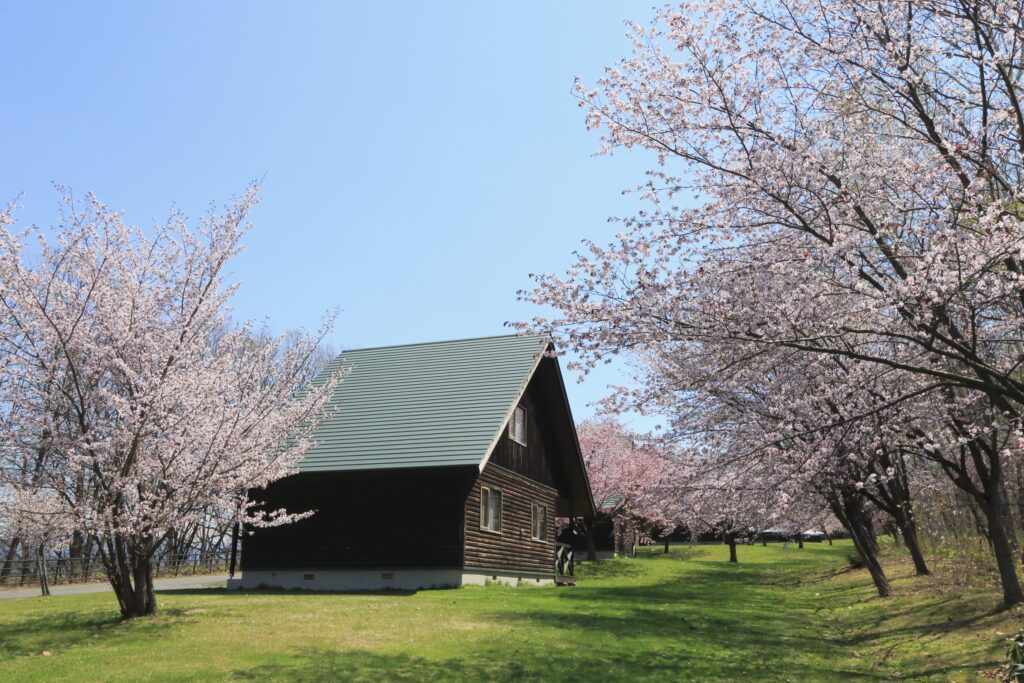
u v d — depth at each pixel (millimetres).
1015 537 14312
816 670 9383
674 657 9867
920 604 14281
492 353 23406
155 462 11180
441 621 11844
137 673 7965
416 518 18438
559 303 9188
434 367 23062
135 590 11734
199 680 7672
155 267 12086
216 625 10961
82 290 11391
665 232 9500
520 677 8273
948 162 8648
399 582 18141
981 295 7926
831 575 25406
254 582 19203
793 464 9430
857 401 9195
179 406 11617
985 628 10664
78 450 10711
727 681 8516
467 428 18984
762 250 9320
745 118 9227
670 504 12266
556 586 21703
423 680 7988
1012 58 8359
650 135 9664
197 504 11961
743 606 17234
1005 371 8938
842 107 9625
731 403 10508
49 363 11008
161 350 11594
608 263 9109
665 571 30156
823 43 9203
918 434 10609
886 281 8703
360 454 18703
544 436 24891
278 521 13562
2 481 10531
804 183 8719
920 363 9266
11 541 19984
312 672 8125
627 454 34156
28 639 10133
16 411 10781
